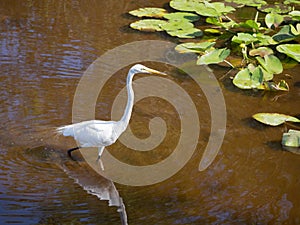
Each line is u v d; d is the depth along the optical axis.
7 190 7.05
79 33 12.52
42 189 7.15
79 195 7.10
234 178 7.73
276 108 9.97
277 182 7.71
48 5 14.19
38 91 9.75
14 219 6.50
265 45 12.62
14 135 8.34
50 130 8.58
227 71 11.39
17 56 11.05
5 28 12.42
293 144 8.62
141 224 6.57
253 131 9.06
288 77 11.37
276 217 6.95
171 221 6.68
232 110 9.76
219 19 13.60
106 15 13.87
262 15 14.79
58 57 11.20
